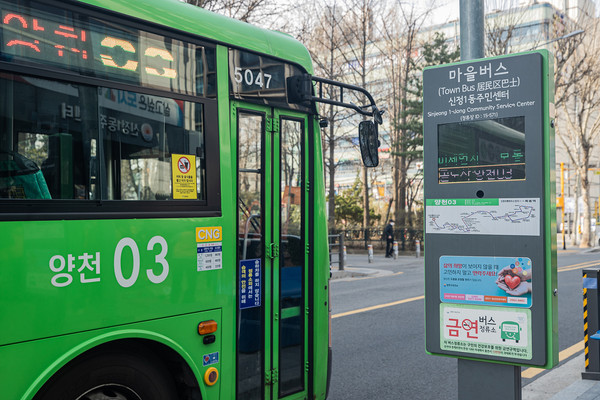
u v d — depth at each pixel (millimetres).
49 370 2646
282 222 4016
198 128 3451
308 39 28312
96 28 2996
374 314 9805
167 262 3184
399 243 30188
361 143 4305
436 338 4090
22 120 2676
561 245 40938
